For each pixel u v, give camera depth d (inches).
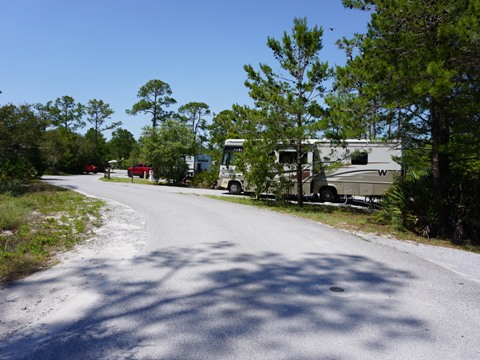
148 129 1154.0
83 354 130.7
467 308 180.4
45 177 1369.3
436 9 343.0
